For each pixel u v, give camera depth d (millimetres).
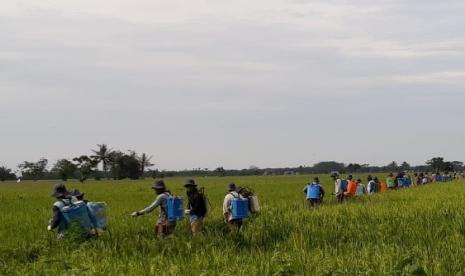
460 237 13320
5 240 15344
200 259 11070
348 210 20906
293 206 27203
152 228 17484
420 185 53312
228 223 16328
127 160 137750
